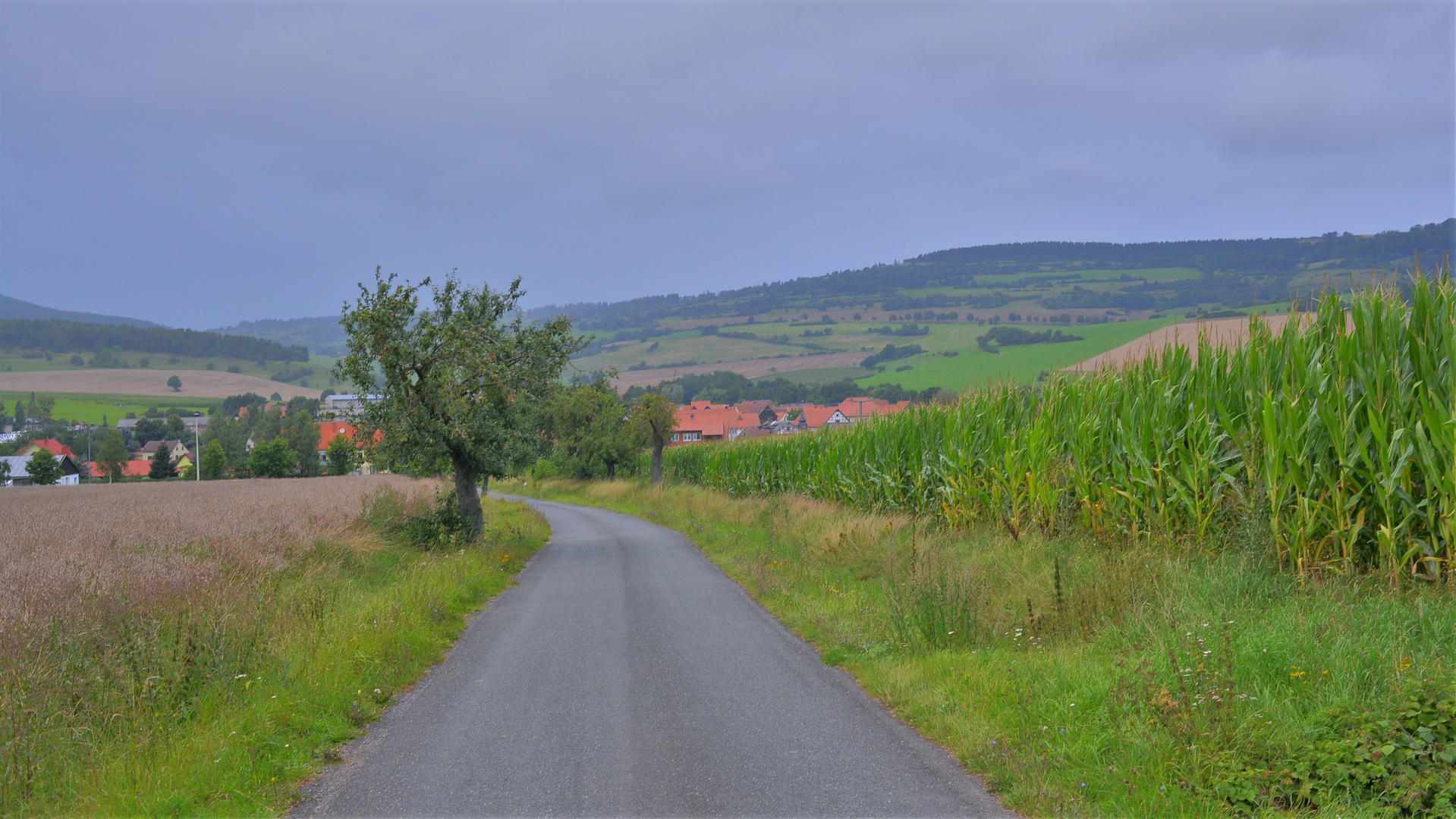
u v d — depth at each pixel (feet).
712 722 20.86
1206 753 15.61
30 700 18.97
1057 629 25.62
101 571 34.12
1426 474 22.71
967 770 17.29
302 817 15.75
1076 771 16.10
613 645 30.30
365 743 20.12
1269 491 26.25
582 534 87.04
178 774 17.31
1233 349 33.17
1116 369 40.55
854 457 70.13
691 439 399.44
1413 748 14.05
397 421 64.39
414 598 35.94
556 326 72.95
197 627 24.30
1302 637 19.19
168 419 495.00
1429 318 24.02
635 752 18.83
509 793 16.60
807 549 51.62
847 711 21.62
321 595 34.32
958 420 52.01
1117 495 35.78
